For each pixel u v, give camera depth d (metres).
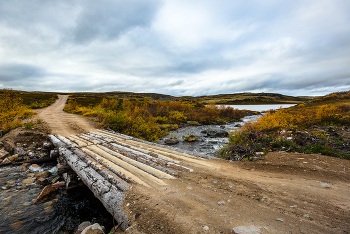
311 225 2.34
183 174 4.42
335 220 2.42
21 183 5.80
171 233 2.28
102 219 4.23
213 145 12.60
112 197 3.36
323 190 3.43
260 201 3.08
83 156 5.81
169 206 2.89
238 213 2.71
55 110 26.28
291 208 2.81
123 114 15.45
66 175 6.05
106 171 4.45
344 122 10.89
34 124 11.45
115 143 7.73
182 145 12.63
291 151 6.77
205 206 2.92
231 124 26.30
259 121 11.51
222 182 3.93
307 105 24.25
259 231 2.19
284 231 2.22
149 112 25.11
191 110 31.73
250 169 4.82
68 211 4.52
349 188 3.49
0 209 4.37
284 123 10.65
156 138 14.17
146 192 3.38
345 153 5.94
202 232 2.25
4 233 3.61
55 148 8.09
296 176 4.22
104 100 31.88
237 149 7.93
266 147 7.71
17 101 17.11
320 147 6.44
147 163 5.21
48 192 5.18
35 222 4.04
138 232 2.37
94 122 15.12
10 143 8.39
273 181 3.95
